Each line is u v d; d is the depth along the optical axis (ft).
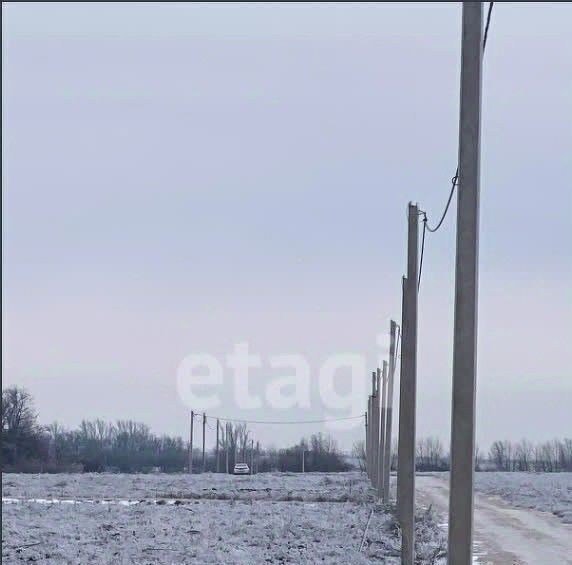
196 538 132.98
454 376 64.59
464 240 64.59
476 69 64.59
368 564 112.27
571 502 233.14
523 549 138.00
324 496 242.37
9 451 451.12
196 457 624.59
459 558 63.62
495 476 430.61
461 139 64.75
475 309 64.49
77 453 518.37
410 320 122.72
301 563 110.63
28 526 147.64
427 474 510.99
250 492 260.62
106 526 148.77
